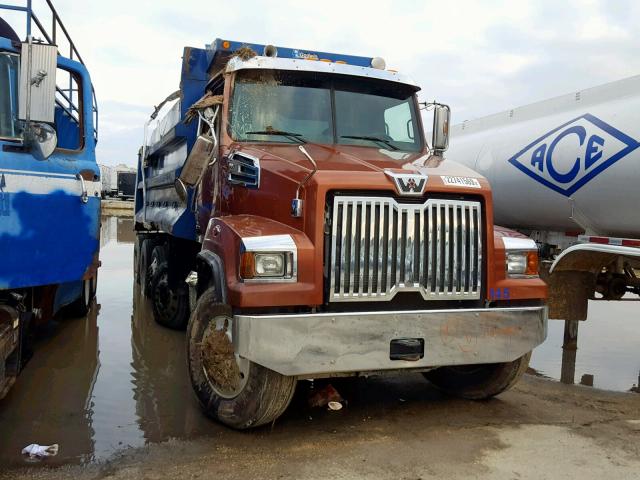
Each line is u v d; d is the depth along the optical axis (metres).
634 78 6.52
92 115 5.29
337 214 4.07
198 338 4.50
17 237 4.35
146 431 4.26
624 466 3.73
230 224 4.26
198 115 5.77
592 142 6.60
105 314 8.29
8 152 4.32
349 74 5.50
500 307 4.46
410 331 4.05
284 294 3.88
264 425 4.36
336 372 4.16
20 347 4.40
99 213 5.25
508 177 8.02
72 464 3.69
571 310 6.73
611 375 5.98
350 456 3.84
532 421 4.57
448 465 3.72
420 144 5.75
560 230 7.85
